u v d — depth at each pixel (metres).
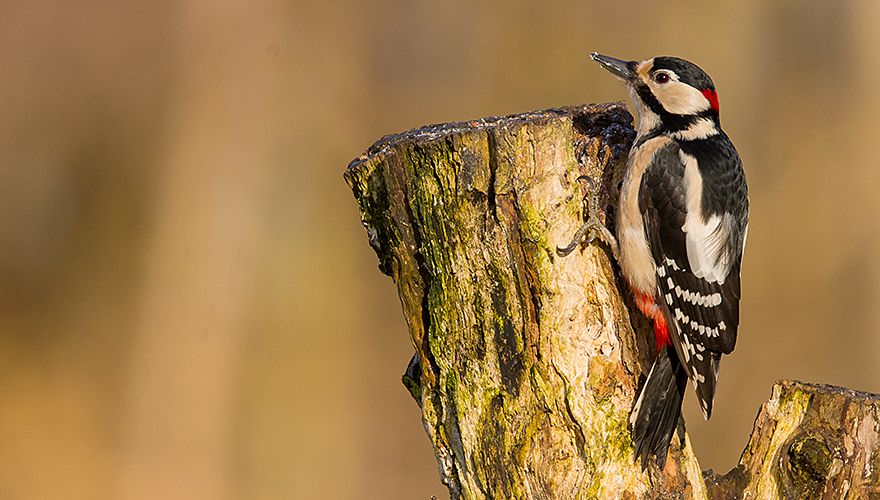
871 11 16.89
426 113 18.06
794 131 16.77
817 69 16.98
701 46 17.19
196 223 17.59
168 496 15.50
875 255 15.49
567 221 5.60
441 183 5.60
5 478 14.73
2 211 17.28
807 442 6.10
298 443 16.12
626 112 6.56
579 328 5.66
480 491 5.82
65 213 17.55
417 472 15.70
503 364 5.68
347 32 18.30
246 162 17.81
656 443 5.83
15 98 17.69
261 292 17.36
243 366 16.97
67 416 15.81
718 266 6.50
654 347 6.04
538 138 5.49
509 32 17.81
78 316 17.02
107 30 17.95
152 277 17.25
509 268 5.58
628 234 6.20
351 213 17.89
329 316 17.27
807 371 14.69
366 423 16.25
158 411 16.44
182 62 17.98
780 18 17.14
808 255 15.55
